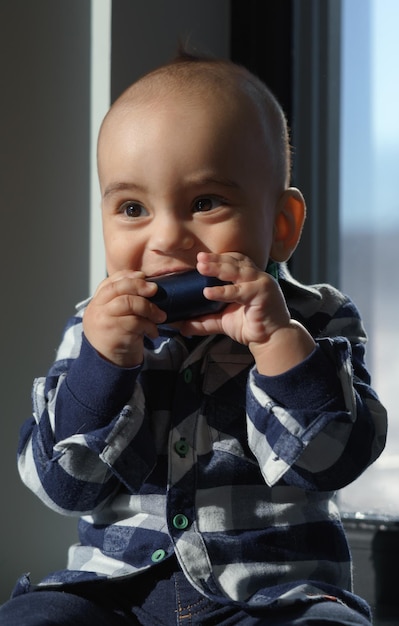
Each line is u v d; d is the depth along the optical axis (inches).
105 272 69.0
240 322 46.6
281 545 48.1
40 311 68.2
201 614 46.5
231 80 50.6
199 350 50.6
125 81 69.2
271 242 51.1
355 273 76.2
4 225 66.9
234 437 49.2
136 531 48.8
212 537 47.4
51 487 48.4
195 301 46.4
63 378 49.1
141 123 48.3
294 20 76.9
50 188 68.7
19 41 68.3
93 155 69.1
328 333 53.2
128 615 47.5
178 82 49.9
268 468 46.1
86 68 69.0
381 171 75.1
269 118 51.4
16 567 66.3
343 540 50.2
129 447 47.2
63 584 47.9
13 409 66.9
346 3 76.5
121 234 48.6
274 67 76.8
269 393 46.4
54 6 69.2
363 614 46.4
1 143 67.1
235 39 77.2
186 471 48.4
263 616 44.7
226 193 48.2
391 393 74.0
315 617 42.7
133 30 69.7
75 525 69.2
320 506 50.1
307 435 45.6
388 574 69.1
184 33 73.9
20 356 67.2
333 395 46.3
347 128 76.4
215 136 48.1
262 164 49.9
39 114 68.7
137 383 48.5
